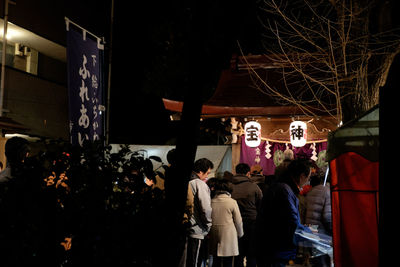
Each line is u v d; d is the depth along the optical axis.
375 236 4.62
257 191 8.65
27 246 3.17
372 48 6.88
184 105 3.24
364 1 6.84
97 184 3.38
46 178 3.45
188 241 7.07
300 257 9.85
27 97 17.20
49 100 18.52
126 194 3.47
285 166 6.83
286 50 12.30
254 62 12.73
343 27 6.99
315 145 12.25
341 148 5.42
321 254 7.26
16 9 16.12
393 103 3.46
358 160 5.00
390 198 3.38
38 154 3.45
